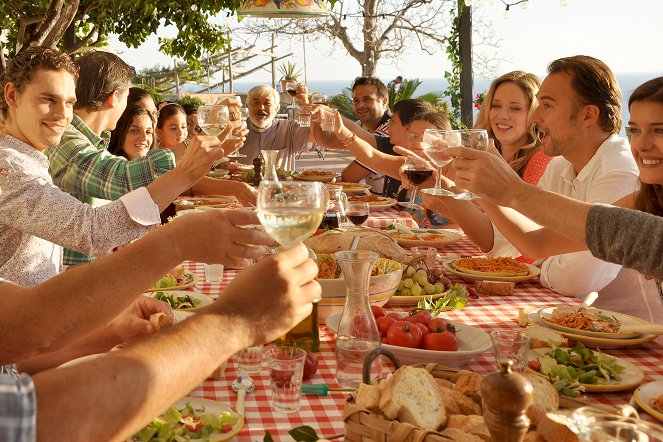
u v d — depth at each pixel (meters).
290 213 1.16
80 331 1.35
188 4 9.34
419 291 2.45
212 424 1.44
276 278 0.99
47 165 2.37
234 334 0.96
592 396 1.70
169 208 4.84
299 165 14.66
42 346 1.34
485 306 2.48
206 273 2.81
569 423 1.21
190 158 2.28
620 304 2.92
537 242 2.61
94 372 0.86
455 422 1.29
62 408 0.83
